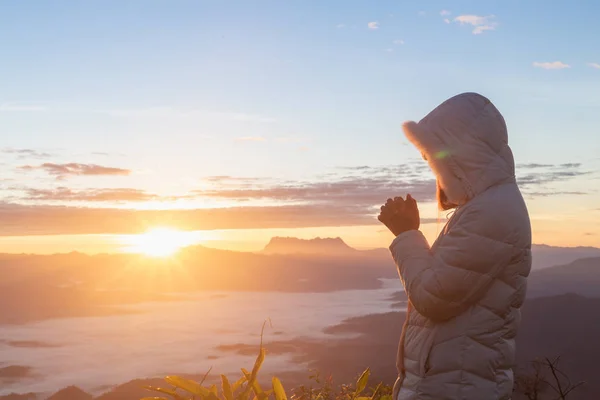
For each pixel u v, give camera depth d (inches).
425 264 90.7
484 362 88.6
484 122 93.0
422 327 93.8
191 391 79.8
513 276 89.6
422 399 91.4
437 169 96.2
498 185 92.3
